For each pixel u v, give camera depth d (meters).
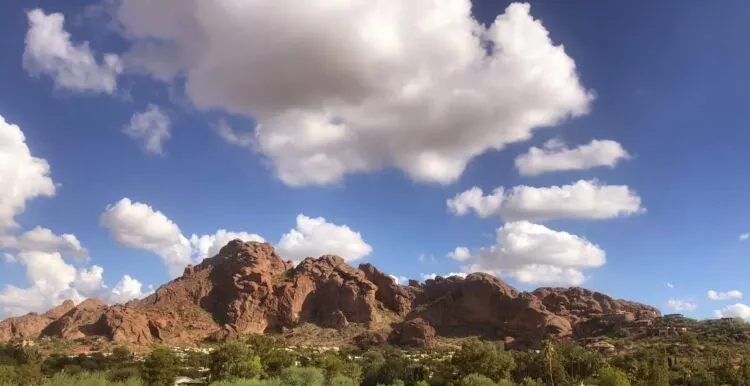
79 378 49.25
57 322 175.00
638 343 127.19
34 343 145.25
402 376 76.06
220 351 77.81
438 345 155.38
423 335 156.25
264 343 89.50
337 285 192.50
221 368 76.75
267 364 80.94
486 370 75.38
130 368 75.06
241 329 175.25
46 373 80.62
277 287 191.38
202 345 158.50
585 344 140.25
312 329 179.50
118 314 160.50
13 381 60.69
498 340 166.75
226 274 198.00
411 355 128.25
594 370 82.62
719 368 79.31
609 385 66.62
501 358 78.88
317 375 57.91
